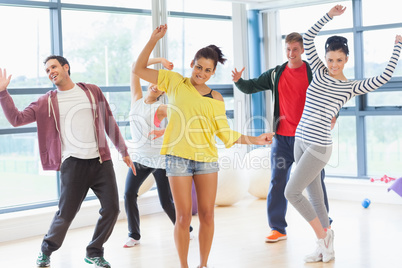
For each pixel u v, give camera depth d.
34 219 4.81
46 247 3.70
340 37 3.51
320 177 3.79
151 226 5.02
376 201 5.79
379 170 6.24
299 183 3.58
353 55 6.31
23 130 5.20
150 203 5.64
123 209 5.37
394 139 6.12
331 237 3.67
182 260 3.18
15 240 4.65
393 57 3.45
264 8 6.36
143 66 3.17
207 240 3.24
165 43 5.75
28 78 5.24
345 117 6.38
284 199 4.27
